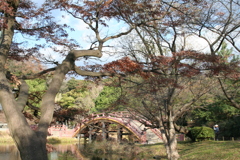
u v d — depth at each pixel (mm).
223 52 15750
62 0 8117
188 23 10531
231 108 19859
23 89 6941
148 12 9008
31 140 5320
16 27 8305
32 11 8648
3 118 12688
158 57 8320
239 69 8906
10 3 7098
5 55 6836
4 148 21469
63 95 29812
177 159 14047
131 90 12391
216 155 12719
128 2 8430
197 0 9469
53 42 8992
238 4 10922
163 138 14797
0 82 5914
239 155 11625
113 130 27875
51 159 18828
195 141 20297
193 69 7945
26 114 10062
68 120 9758
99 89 29562
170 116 14250
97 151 22266
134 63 7559
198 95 13820
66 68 6812
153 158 17984
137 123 28344
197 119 28141
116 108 14219
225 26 11531
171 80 8891
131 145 22328
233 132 23828
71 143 29203
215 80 13141
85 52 7203
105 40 8000
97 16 8328
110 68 7754
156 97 11773
